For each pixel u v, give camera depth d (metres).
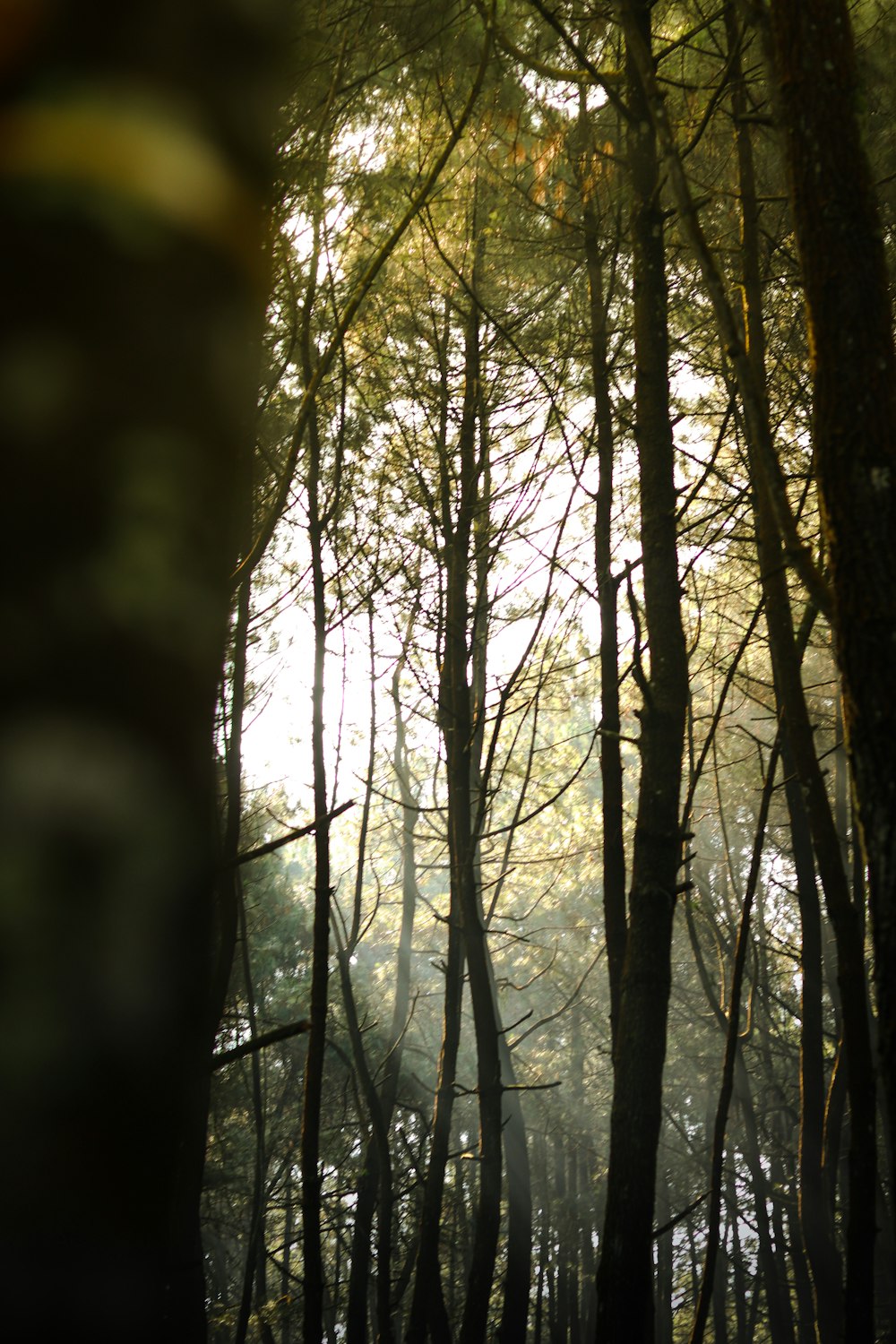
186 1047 0.61
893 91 8.20
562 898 25.27
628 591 6.20
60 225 0.63
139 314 0.64
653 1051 5.77
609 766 8.23
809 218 3.58
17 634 0.58
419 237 10.27
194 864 0.62
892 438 3.38
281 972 22.59
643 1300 5.48
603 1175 27.08
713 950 23.64
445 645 10.80
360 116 8.20
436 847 20.31
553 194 9.21
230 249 0.69
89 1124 0.56
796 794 12.59
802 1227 12.02
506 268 10.59
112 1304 0.56
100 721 0.58
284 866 23.52
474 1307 9.35
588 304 10.00
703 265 3.67
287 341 7.14
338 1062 20.92
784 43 3.71
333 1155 20.14
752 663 19.34
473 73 7.78
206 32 0.71
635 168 6.77
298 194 6.07
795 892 12.48
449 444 10.60
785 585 7.17
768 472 3.58
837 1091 13.40
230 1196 19.86
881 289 3.51
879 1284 17.22
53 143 0.64
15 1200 0.54
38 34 0.66
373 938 25.20
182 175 0.67
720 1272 22.20
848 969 7.05
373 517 10.62
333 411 9.23
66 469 0.60
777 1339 16.02
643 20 6.71
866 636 3.26
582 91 8.19
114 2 0.67
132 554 0.61
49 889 0.56
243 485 0.73
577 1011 25.77
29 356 0.61
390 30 7.49
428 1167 10.57
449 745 10.29
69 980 0.56
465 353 10.27
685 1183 25.81
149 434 0.63
